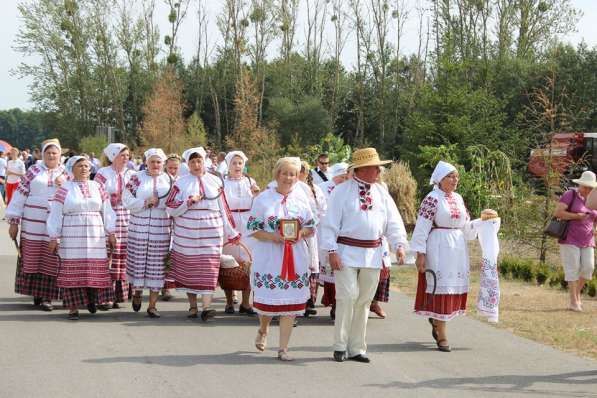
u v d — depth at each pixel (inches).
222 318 374.0
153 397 237.3
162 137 1573.6
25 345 302.7
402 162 830.5
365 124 2114.9
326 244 285.3
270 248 290.0
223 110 2236.7
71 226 357.7
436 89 906.7
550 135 614.5
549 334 350.0
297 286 289.6
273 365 282.4
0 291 431.5
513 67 1584.6
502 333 351.9
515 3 1736.0
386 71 2102.6
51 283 377.4
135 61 2190.0
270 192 293.3
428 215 310.7
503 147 826.2
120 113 2159.2
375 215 288.4
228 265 378.9
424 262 311.4
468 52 1684.3
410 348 318.0
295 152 1355.8
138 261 372.2
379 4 2020.2
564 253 411.2
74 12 2106.3
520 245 596.7
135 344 310.3
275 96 2103.8
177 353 297.0
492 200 616.7
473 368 286.0
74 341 312.0
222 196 374.0
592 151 1092.5
